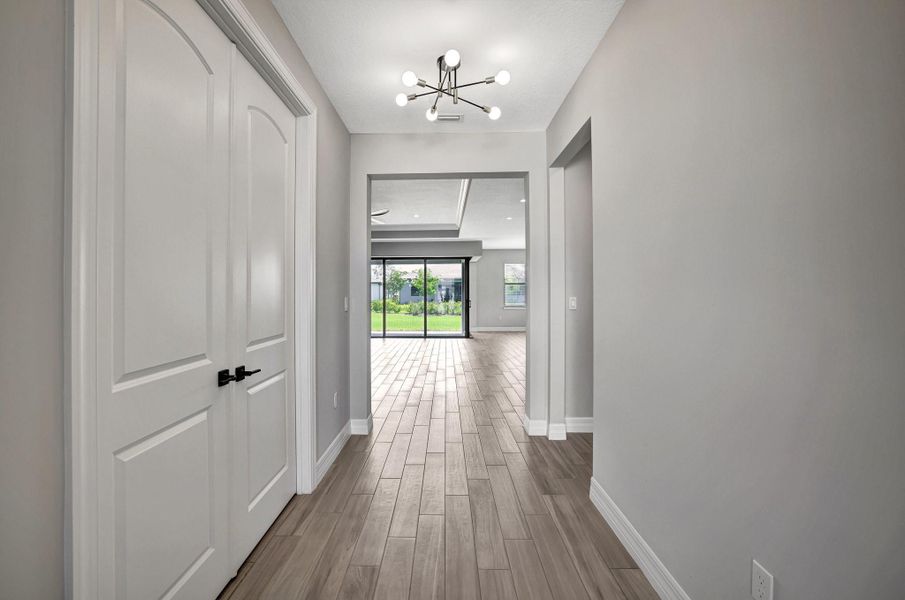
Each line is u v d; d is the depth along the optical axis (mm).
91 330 970
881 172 757
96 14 971
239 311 1690
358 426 3428
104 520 1017
